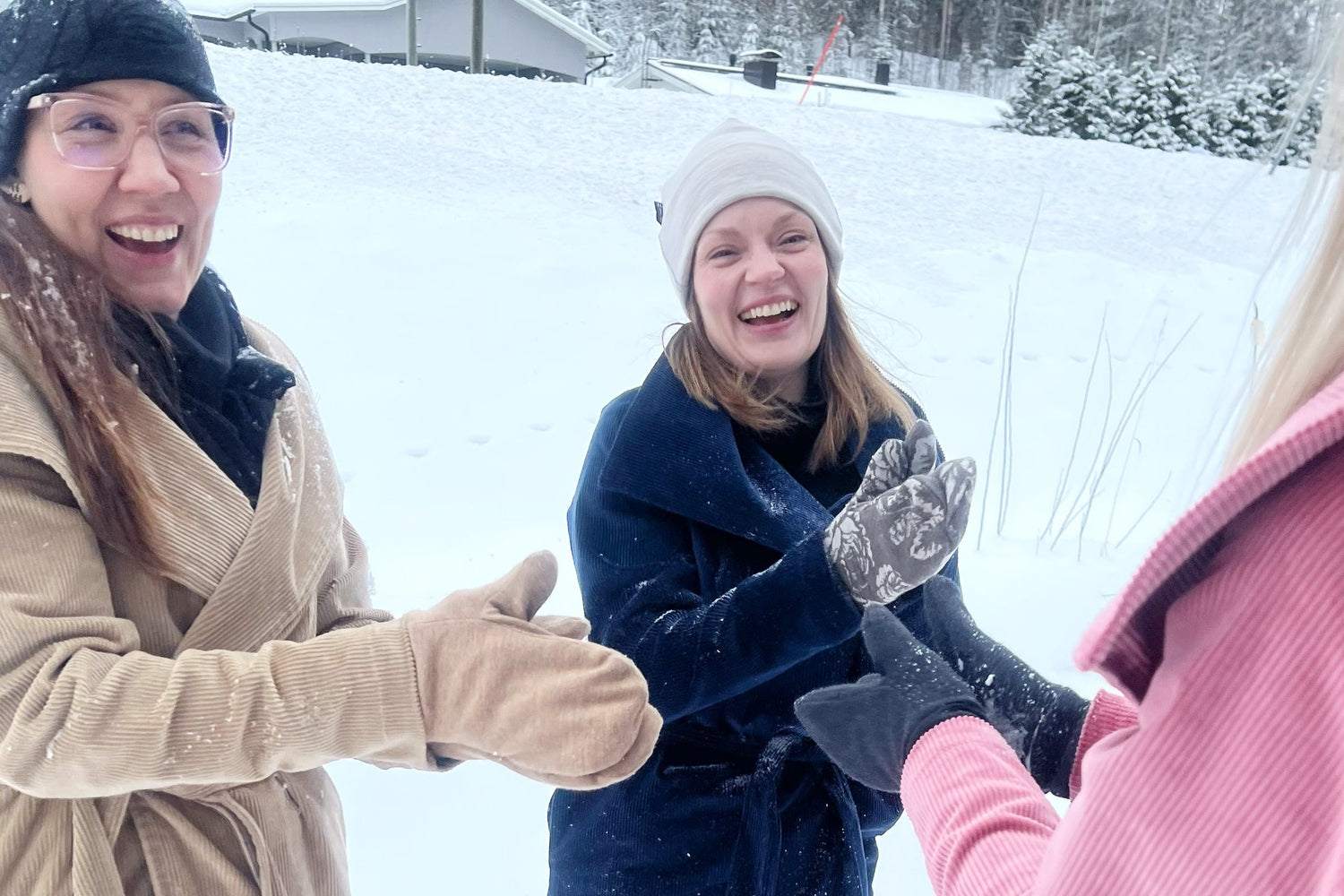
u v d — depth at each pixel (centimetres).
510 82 1093
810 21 4472
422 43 2289
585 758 101
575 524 164
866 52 4362
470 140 893
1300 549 52
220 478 116
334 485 143
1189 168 1040
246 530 118
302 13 2186
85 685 96
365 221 679
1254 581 54
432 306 579
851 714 104
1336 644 51
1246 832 53
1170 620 58
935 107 2023
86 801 109
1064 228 838
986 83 4291
